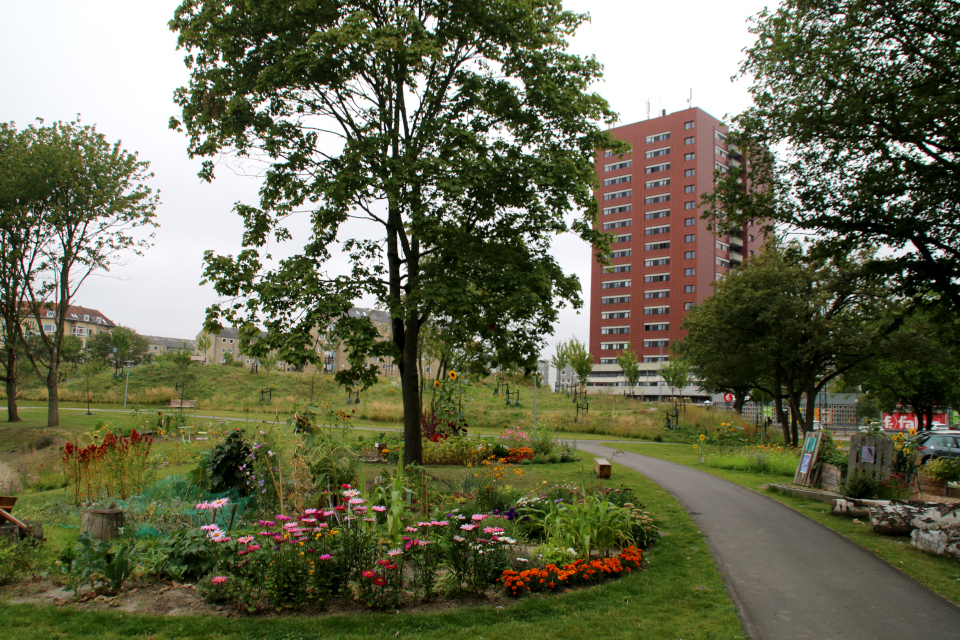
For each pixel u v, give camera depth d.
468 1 13.95
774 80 13.31
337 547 5.91
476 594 6.01
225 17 14.23
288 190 14.48
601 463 15.26
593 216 15.89
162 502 8.99
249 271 14.23
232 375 51.09
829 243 13.65
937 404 35.47
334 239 15.05
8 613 5.33
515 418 35.53
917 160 11.95
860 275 13.74
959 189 10.99
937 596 6.40
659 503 11.72
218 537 5.83
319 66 13.63
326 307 13.24
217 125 14.66
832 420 57.22
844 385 39.22
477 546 6.22
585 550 6.89
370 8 14.29
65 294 29.86
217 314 14.23
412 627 5.18
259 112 14.82
